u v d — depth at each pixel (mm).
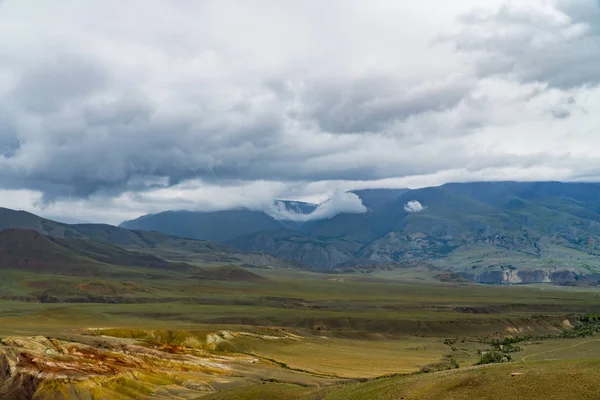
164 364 145000
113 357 140625
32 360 126312
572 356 161500
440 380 78375
